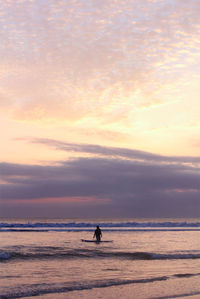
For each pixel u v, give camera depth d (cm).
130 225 7169
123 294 1171
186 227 6762
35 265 1733
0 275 1441
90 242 3025
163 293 1202
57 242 2966
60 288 1222
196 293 1219
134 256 2094
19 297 1094
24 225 6294
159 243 3044
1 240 3094
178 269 1708
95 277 1452
